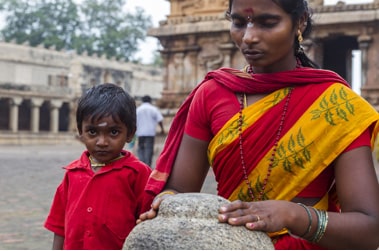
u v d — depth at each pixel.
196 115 3.08
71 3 76.50
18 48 52.34
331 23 23.64
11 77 51.72
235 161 2.88
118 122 3.81
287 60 2.98
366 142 2.79
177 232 2.28
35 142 47.00
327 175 2.89
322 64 24.39
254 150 2.84
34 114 50.31
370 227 2.61
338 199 2.86
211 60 26.59
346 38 27.53
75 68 55.41
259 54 2.84
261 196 2.87
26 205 10.78
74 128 53.34
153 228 2.34
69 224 3.87
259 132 2.83
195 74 27.11
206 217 2.34
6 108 50.25
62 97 52.22
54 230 4.09
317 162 2.79
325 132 2.78
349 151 2.77
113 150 3.84
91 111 3.77
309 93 2.84
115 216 3.81
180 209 2.37
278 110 2.84
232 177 2.91
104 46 75.75
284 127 2.83
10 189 13.28
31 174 17.31
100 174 3.85
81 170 3.94
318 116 2.79
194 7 27.22
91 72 57.00
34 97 50.00
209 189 12.50
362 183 2.71
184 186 3.07
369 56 23.95
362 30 23.88
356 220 2.60
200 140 3.07
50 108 52.00
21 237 7.82
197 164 3.09
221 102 2.97
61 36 76.62
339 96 2.81
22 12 74.62
